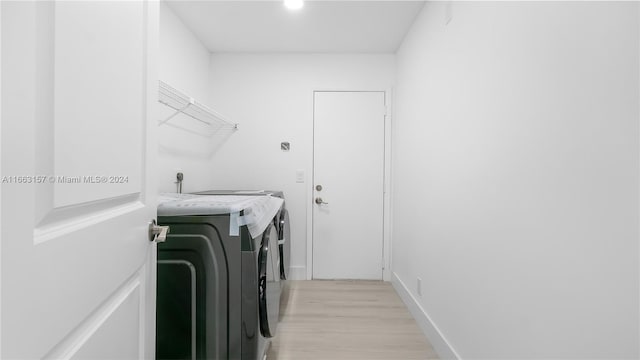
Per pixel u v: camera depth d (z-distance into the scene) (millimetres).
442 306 1780
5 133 420
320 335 2008
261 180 3066
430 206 1987
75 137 564
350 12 2283
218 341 1216
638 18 687
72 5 555
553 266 931
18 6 441
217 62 3041
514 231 1119
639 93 683
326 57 3041
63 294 537
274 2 2166
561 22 901
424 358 1778
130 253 797
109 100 688
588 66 810
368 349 1859
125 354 789
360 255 3074
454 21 1635
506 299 1167
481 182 1351
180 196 1729
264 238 1475
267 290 1437
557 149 916
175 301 1213
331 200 3072
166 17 2176
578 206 842
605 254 765
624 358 724
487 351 1297
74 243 566
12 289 431
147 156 897
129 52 786
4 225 418
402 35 2643
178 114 2385
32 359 468
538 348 994
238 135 3061
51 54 501
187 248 1216
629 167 707
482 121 1344
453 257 1634
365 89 3037
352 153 3061
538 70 997
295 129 3062
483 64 1337
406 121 2594
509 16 1151
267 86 3055
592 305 802
